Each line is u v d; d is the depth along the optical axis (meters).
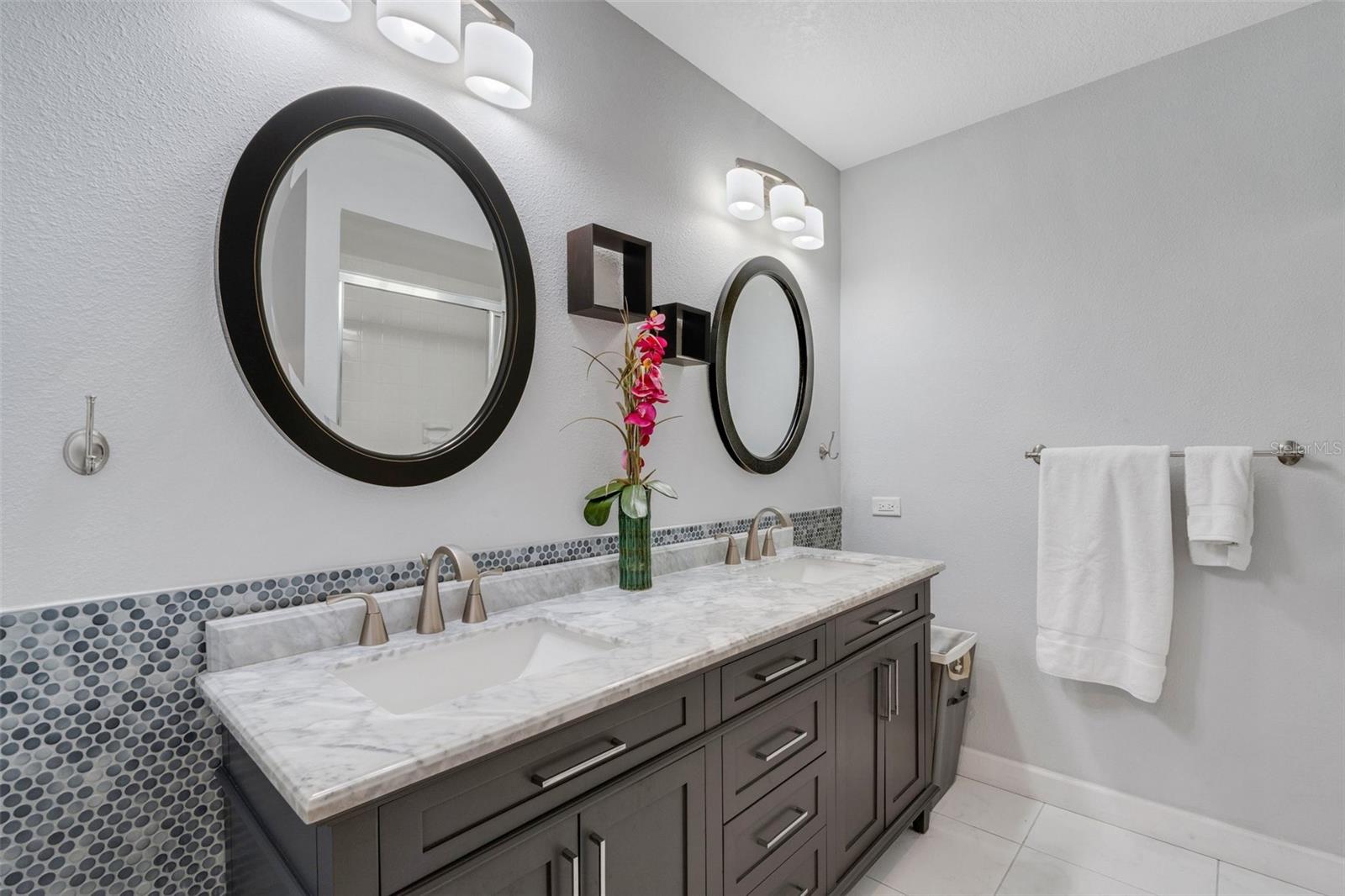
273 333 1.11
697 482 2.06
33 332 0.90
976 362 2.42
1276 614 1.83
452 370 1.38
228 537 1.08
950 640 2.43
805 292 2.59
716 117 2.16
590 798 0.94
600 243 1.69
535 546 1.56
